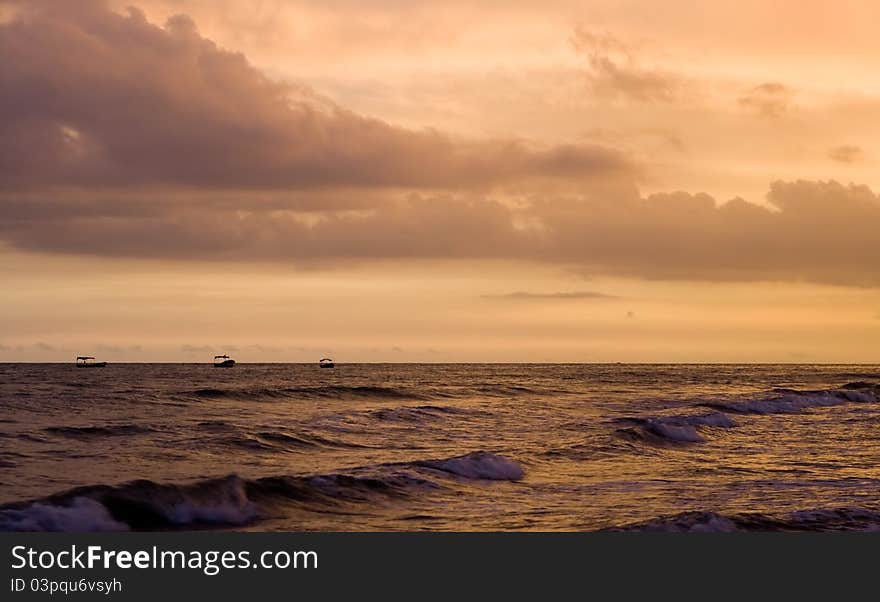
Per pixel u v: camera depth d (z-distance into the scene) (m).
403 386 98.50
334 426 45.44
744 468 33.34
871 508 24.94
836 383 127.12
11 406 54.66
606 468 33.12
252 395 69.81
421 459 34.41
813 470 32.84
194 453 33.72
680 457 36.59
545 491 28.05
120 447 34.53
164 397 65.44
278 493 25.42
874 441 43.62
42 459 31.02
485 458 31.55
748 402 65.94
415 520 23.73
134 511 22.73
